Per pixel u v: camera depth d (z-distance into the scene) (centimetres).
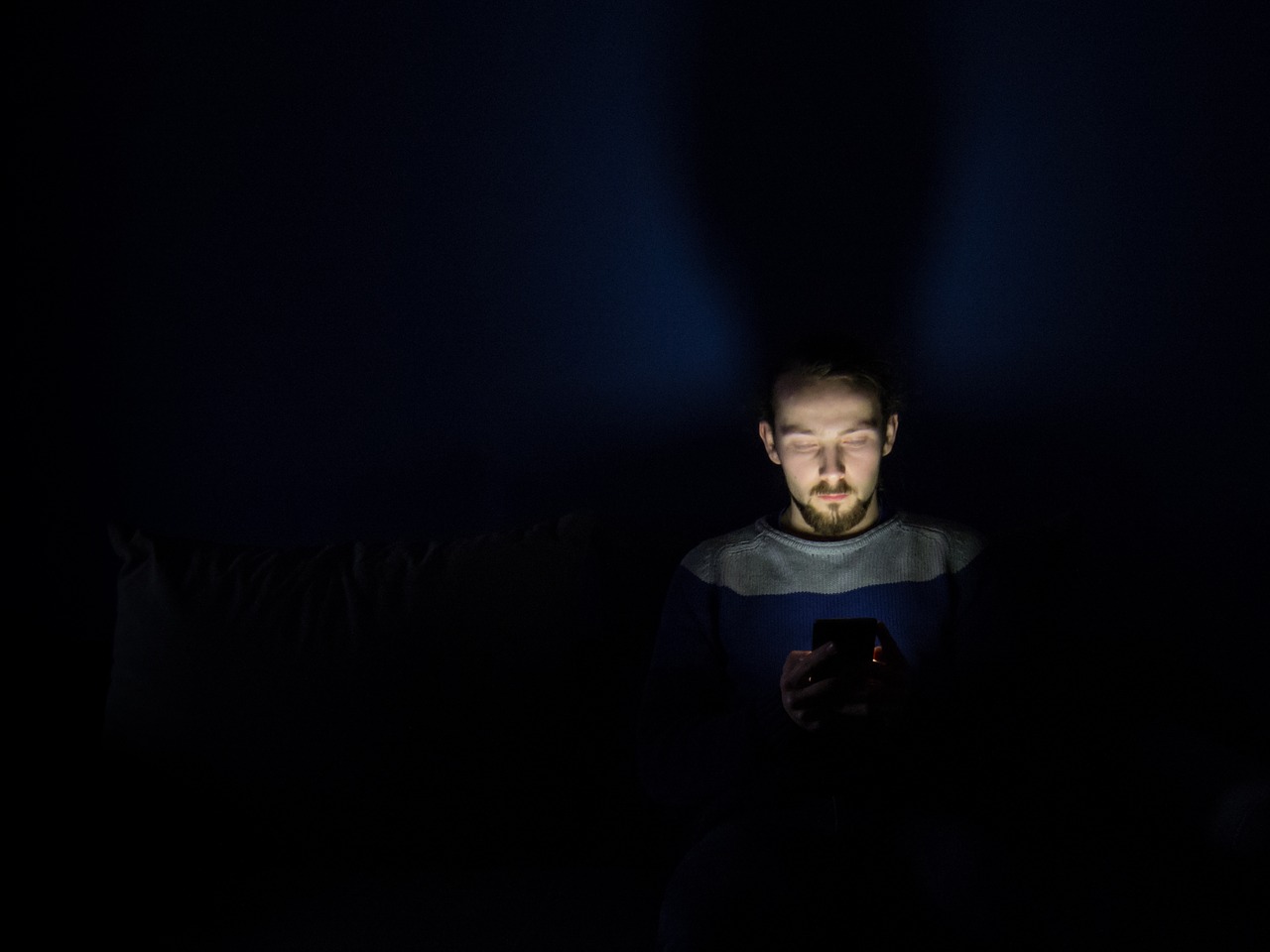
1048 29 156
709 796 115
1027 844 110
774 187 161
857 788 113
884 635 106
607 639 134
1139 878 102
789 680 103
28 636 166
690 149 161
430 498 167
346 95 163
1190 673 134
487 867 124
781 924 93
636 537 141
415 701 122
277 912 112
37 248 165
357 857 121
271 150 164
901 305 161
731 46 159
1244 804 97
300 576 131
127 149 164
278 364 167
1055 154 158
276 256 165
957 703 114
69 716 134
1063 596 129
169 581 129
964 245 160
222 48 163
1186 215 157
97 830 117
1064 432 161
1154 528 161
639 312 163
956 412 161
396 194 164
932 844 101
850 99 159
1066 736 120
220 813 120
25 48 162
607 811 127
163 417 167
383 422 167
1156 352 159
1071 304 159
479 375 166
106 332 166
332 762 120
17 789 117
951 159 158
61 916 106
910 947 95
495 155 163
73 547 169
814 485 120
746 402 163
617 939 106
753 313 162
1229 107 156
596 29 160
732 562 127
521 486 166
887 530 124
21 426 167
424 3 161
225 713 121
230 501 169
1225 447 159
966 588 122
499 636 126
